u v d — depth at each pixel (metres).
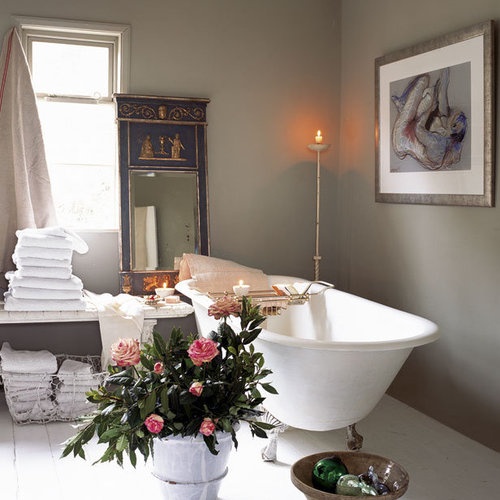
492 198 3.55
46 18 4.45
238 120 4.89
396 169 4.33
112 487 3.07
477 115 3.62
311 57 5.02
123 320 4.00
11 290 4.03
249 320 2.92
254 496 3.01
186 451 2.71
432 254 4.05
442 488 3.12
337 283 5.14
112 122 4.73
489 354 3.62
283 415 3.27
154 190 4.68
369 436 3.75
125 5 4.60
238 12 4.85
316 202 5.09
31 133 4.38
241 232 4.93
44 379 3.81
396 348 2.90
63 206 4.69
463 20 3.77
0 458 3.35
